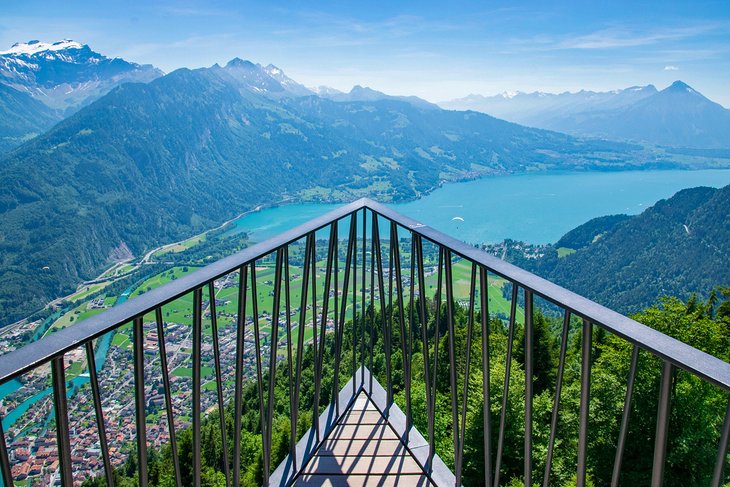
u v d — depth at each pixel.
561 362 1.36
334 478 2.43
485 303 1.79
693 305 14.90
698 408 6.93
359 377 3.35
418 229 2.30
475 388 7.56
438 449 6.88
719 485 0.93
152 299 1.36
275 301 2.20
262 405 2.18
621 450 1.18
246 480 9.09
